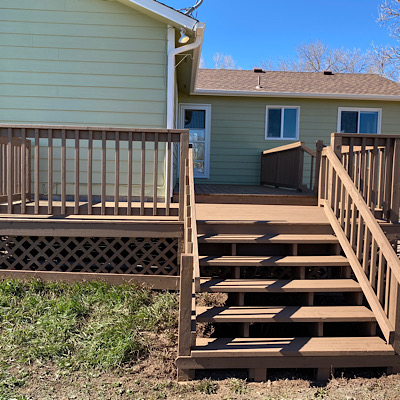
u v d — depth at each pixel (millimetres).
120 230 4680
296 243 4434
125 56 6258
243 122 10930
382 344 3367
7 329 3682
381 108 11055
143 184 4637
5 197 5121
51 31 6211
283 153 8375
